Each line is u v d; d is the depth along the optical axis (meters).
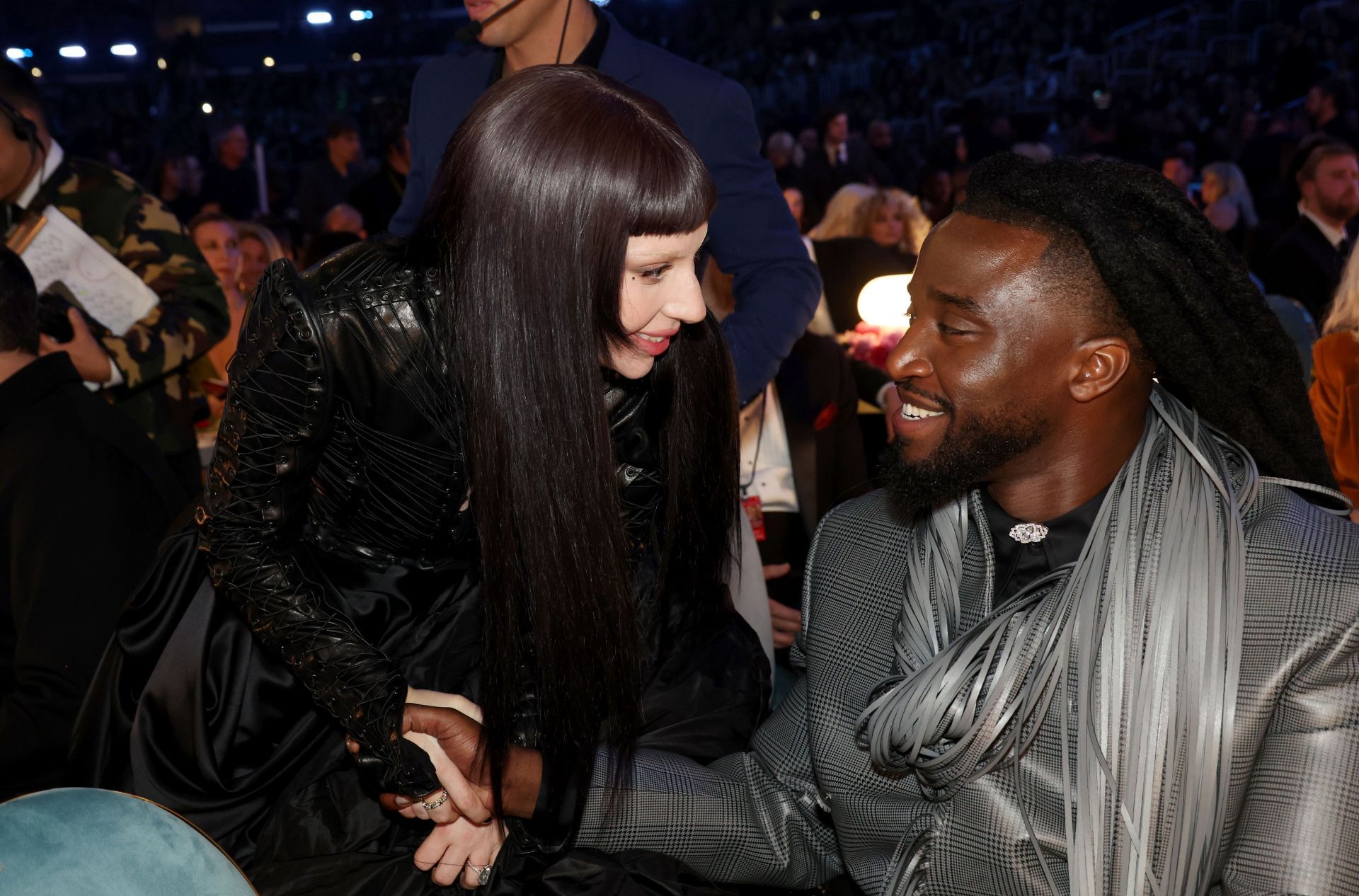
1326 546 0.99
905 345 1.02
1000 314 0.97
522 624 1.18
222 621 1.29
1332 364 2.39
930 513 1.17
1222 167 6.74
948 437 1.02
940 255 1.00
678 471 1.26
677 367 1.22
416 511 1.21
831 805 1.21
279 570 1.16
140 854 0.82
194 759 1.26
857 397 2.67
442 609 1.30
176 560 1.29
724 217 1.66
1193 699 0.95
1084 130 11.18
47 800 0.82
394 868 1.21
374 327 1.09
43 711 1.56
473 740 1.16
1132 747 0.96
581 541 1.08
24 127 2.24
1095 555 1.02
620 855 1.20
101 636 1.60
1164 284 0.94
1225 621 0.96
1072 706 1.02
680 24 21.59
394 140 5.77
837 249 3.94
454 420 1.14
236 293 3.86
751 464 2.30
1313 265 3.97
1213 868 0.98
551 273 1.00
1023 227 0.98
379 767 1.14
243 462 1.12
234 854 1.28
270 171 13.40
